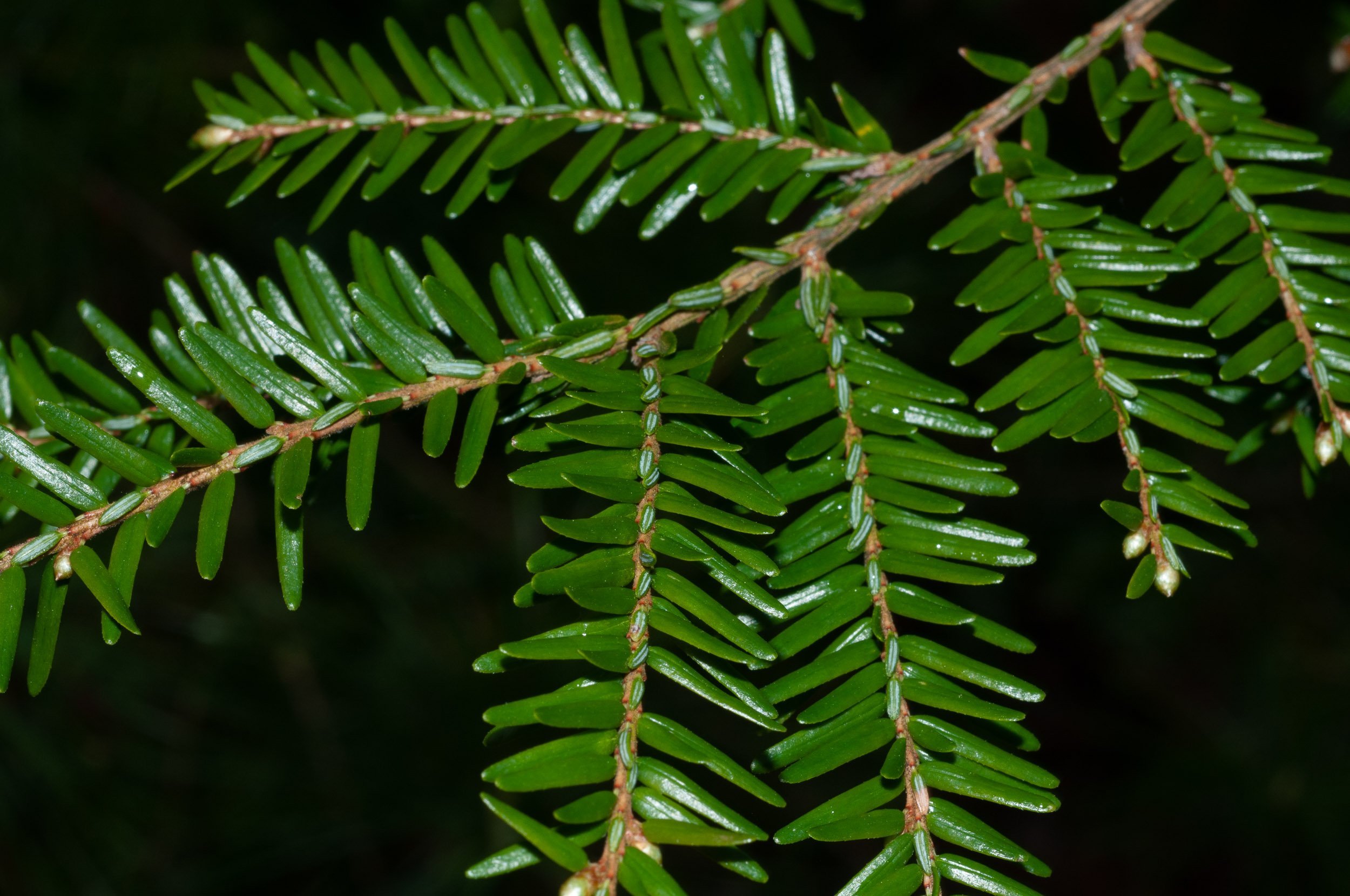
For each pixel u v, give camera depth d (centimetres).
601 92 54
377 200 91
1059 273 52
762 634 53
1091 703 123
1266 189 52
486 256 90
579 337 51
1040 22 106
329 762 96
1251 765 102
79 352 89
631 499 50
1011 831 128
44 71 85
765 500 50
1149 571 50
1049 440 111
